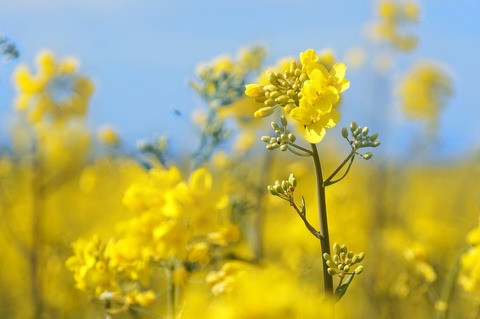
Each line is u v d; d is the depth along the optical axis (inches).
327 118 23.0
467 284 30.4
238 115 37.1
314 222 55.6
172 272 26.7
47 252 47.3
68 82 49.1
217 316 19.0
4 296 52.6
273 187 22.8
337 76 23.4
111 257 26.0
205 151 35.6
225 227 26.4
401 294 33.4
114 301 26.6
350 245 56.0
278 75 23.4
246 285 18.9
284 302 18.6
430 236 50.4
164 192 25.3
